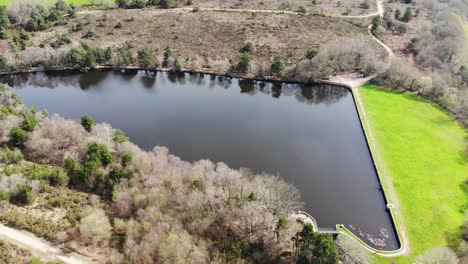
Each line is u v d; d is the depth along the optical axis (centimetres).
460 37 15350
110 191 7356
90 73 14238
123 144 8575
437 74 12638
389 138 10206
